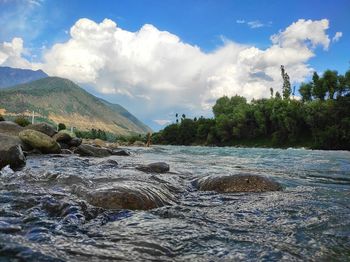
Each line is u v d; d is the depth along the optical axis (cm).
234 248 368
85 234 393
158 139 13062
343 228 466
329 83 8956
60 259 293
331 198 712
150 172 1103
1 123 2128
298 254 355
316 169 1498
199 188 828
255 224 481
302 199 694
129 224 450
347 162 2080
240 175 836
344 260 341
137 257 322
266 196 728
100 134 13825
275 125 10019
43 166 1143
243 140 10912
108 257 314
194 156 2669
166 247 361
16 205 517
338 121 8131
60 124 5666
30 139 1738
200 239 397
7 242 324
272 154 3266
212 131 11612
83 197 564
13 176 793
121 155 2300
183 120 12838
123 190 568
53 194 598
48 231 390
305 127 9319
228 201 666
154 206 567
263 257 342
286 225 479
